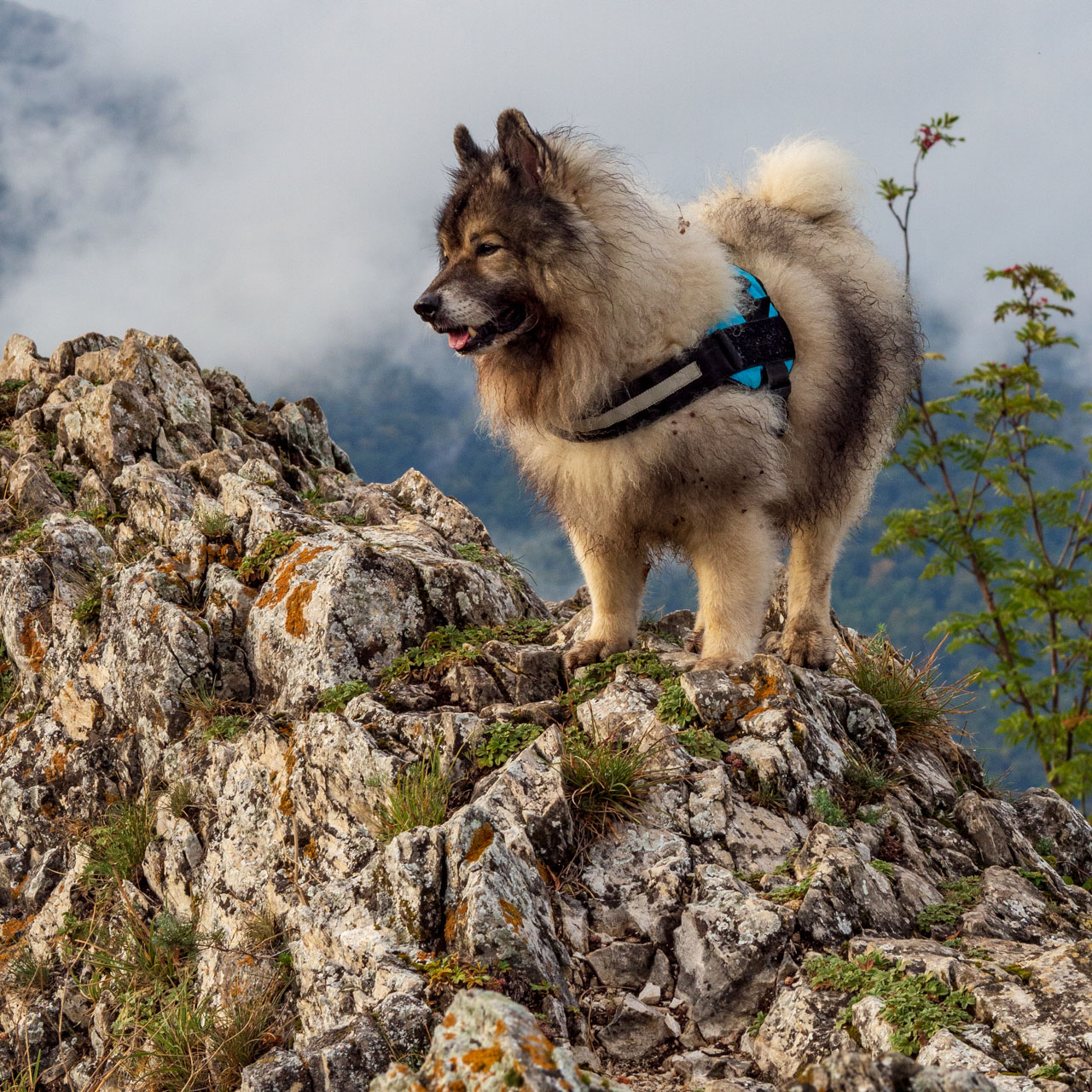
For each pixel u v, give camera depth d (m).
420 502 7.48
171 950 4.52
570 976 3.38
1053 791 5.10
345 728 4.41
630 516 4.75
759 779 4.21
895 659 5.68
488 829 3.54
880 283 5.81
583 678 4.93
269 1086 2.97
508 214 4.34
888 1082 1.98
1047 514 8.93
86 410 7.86
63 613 6.25
